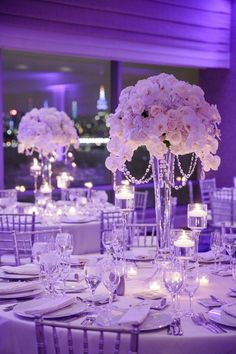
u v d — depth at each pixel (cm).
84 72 1114
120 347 216
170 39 931
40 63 1053
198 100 297
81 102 1115
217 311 242
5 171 958
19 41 753
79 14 812
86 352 198
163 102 294
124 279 275
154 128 288
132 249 395
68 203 638
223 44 1016
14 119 909
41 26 772
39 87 1136
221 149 1055
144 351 215
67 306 246
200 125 291
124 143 304
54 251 280
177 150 298
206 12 984
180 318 236
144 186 1029
